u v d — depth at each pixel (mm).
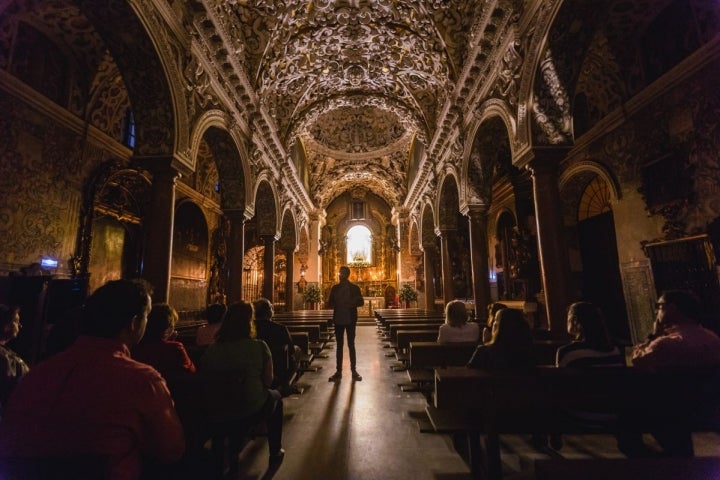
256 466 3311
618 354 2875
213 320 4922
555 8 5574
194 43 7230
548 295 5977
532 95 6301
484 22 7582
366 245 30906
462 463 3307
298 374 6348
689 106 6438
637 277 7719
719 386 2387
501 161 12898
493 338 2936
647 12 6973
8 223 6395
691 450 2645
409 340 6613
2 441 1344
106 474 1218
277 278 22219
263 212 14953
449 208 14250
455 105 10828
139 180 10031
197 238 14016
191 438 2529
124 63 6156
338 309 6781
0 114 6301
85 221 8023
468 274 17375
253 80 10281
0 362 2643
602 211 10008
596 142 8891
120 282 1674
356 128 21609
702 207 6277
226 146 9875
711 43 5930
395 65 12484
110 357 1506
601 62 8211
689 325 2941
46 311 5617
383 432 4078
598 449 3543
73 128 7762
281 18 9875
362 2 10250
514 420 2766
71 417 1367
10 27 6508
